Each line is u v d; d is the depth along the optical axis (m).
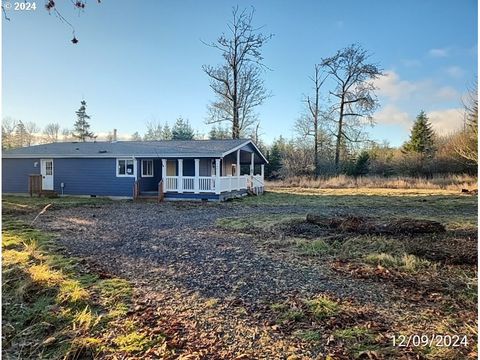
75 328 3.41
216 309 3.79
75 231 8.28
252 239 7.24
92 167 17.61
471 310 3.63
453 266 5.12
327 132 31.69
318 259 5.66
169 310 3.78
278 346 3.01
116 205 14.12
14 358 2.97
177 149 16.91
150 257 5.92
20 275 4.66
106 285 4.53
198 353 2.92
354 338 3.10
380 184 24.98
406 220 7.73
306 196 18.56
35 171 18.52
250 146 19.73
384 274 4.84
